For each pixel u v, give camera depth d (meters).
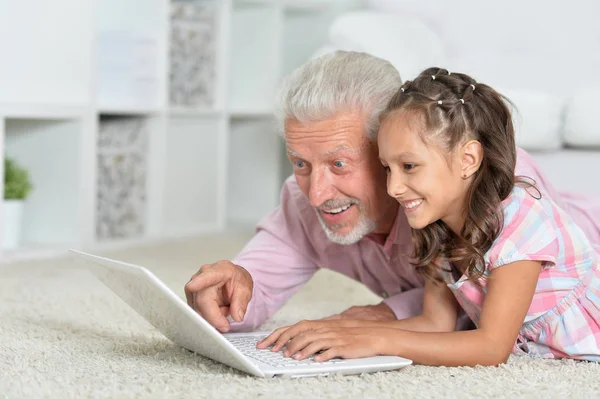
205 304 1.74
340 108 1.71
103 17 4.12
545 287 1.74
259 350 1.67
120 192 3.91
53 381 1.52
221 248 3.80
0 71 3.38
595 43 4.06
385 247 1.94
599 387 1.55
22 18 3.44
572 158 3.30
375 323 1.77
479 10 4.24
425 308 1.85
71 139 3.62
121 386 1.49
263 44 4.70
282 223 2.09
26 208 3.70
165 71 4.02
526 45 4.18
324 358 1.58
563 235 1.73
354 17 3.77
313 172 1.75
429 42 3.79
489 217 1.65
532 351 1.81
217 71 4.41
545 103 3.25
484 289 1.71
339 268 2.11
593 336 1.76
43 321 2.13
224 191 4.46
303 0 4.80
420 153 1.60
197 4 4.30
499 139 1.66
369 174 1.75
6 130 3.71
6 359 1.70
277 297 2.08
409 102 1.62
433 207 1.64
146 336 1.96
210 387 1.48
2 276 2.88
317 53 3.72
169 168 4.15
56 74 3.57
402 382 1.53
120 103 3.90
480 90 1.68
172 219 4.20
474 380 1.55
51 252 3.45
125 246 3.79
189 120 4.25
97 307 2.34
